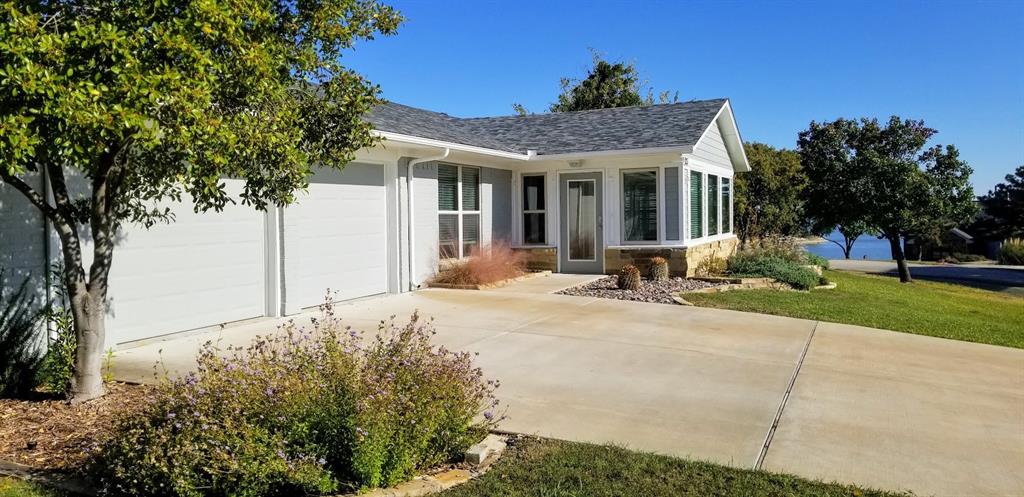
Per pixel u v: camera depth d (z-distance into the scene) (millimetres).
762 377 6586
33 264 6102
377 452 3838
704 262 15414
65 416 5059
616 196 14875
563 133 16250
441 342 7871
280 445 3725
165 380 4438
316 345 5445
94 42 3830
